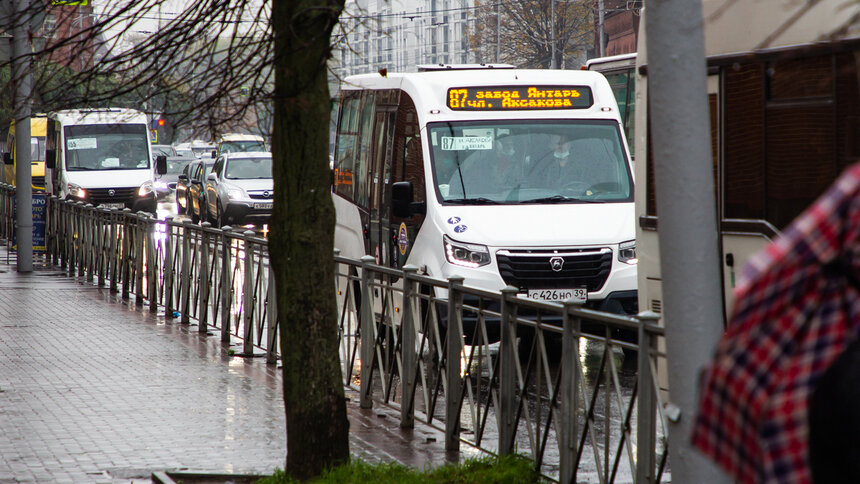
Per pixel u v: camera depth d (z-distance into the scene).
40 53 18.88
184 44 18.44
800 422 5.64
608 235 32.03
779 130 19.23
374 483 17.05
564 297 31.64
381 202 36.34
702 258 11.02
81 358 31.17
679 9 10.97
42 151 104.44
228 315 34.22
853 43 17.30
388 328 24.52
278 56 16.64
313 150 17.20
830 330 5.69
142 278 43.91
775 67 19.30
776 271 5.76
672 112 11.03
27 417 23.42
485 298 20.25
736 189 20.36
